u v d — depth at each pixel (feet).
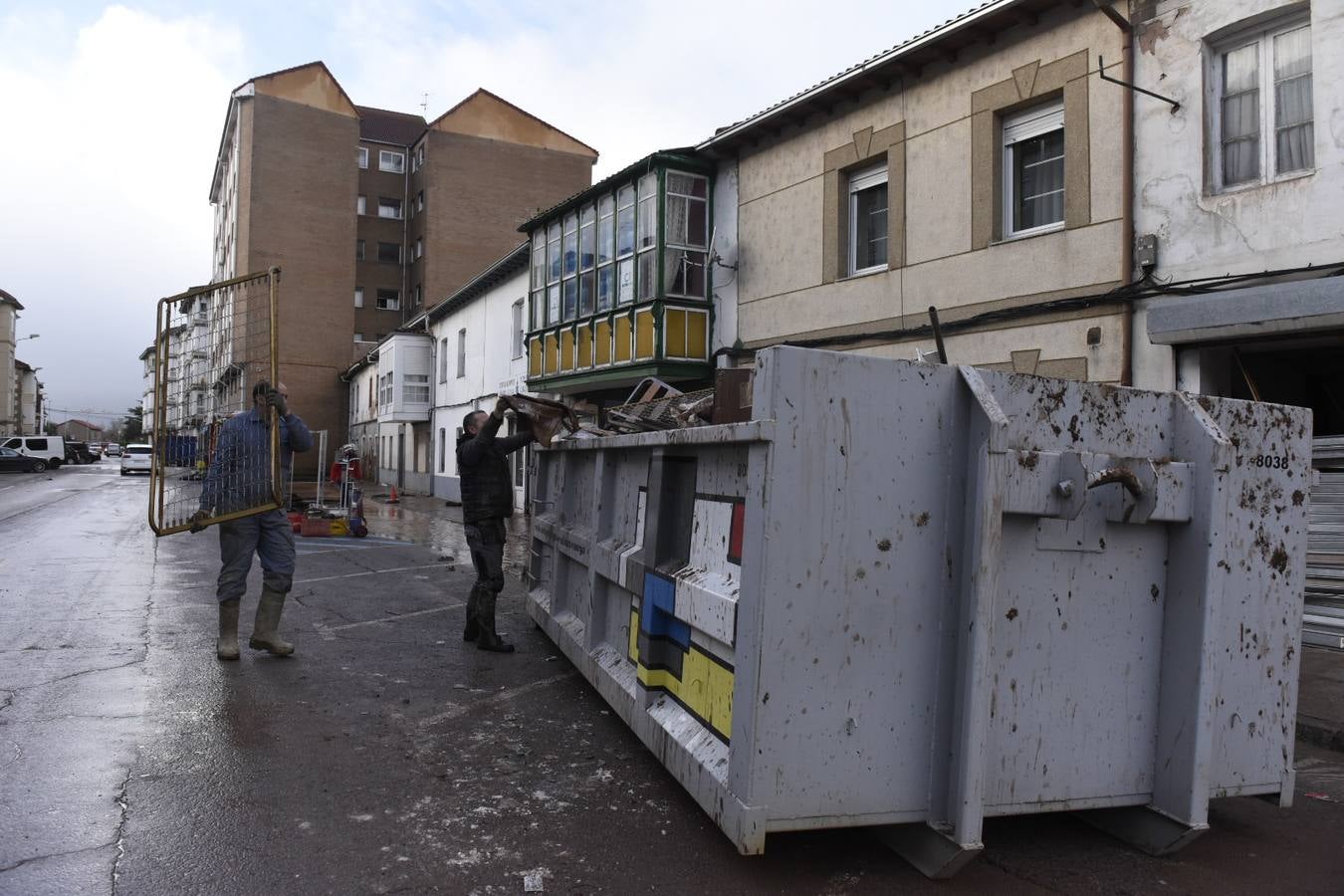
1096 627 11.32
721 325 47.83
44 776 13.30
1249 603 11.76
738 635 10.46
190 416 23.18
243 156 149.38
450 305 96.07
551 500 23.04
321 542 48.91
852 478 10.31
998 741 10.84
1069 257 31.22
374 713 16.93
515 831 11.88
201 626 24.29
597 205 54.60
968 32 33.60
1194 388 27.68
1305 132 26.03
